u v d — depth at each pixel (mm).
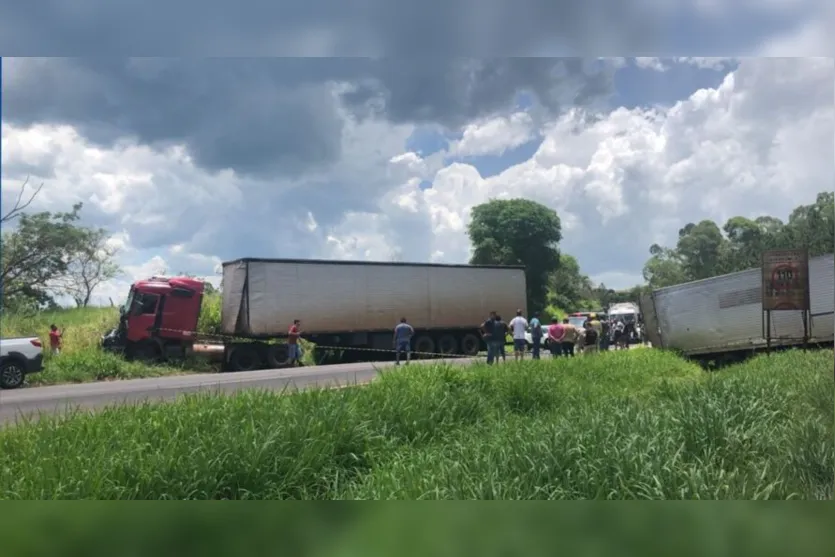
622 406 8609
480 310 34875
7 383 20219
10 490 5512
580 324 44625
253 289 28750
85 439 6762
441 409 9508
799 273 21656
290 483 6355
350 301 31031
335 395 9070
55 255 32938
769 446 6785
